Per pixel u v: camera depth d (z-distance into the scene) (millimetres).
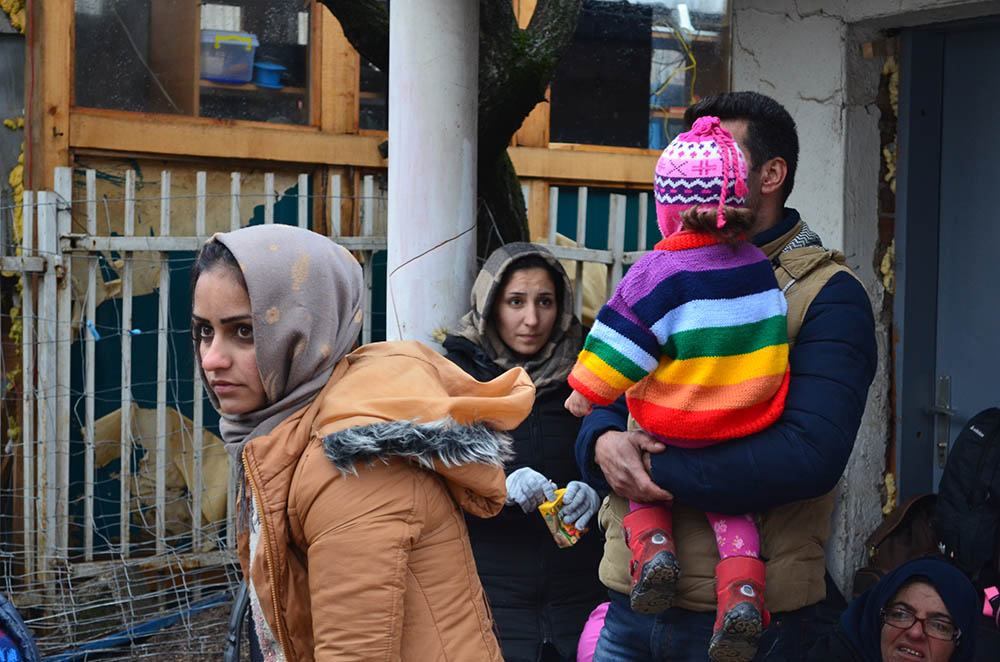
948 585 2945
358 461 1672
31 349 5117
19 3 5383
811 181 3816
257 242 1753
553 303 3549
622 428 2455
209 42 5773
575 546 3318
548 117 6395
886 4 3533
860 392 2195
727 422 2137
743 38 4027
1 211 5387
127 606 5270
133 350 5531
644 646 2432
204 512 5570
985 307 3719
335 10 4555
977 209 3729
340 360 1855
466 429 1752
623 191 6547
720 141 2176
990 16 3531
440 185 3523
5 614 2584
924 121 3781
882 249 3814
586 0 6504
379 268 5863
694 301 2129
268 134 5801
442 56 3480
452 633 1751
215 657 4859
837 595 3227
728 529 2229
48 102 5387
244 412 1808
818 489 2139
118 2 5582
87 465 5199
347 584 1646
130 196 5137
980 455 3338
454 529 1812
